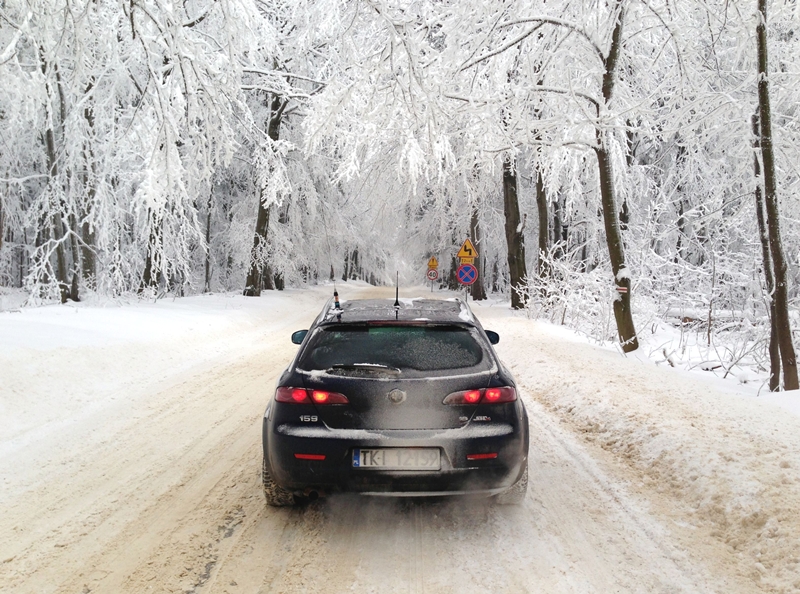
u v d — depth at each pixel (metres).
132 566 3.06
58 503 3.94
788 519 3.26
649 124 11.28
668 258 13.98
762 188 8.19
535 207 24.98
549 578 2.92
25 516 3.72
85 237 15.48
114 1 10.62
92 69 10.69
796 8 8.87
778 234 7.66
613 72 10.05
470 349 3.72
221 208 26.34
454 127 12.60
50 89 8.04
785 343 7.67
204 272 26.59
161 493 4.11
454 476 3.36
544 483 4.28
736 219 11.68
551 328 14.14
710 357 11.16
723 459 4.16
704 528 3.48
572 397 6.70
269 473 3.70
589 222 19.05
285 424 3.46
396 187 21.42
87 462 4.80
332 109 9.07
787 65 10.00
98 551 3.24
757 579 2.88
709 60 10.61
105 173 13.74
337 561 3.11
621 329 10.59
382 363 3.55
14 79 7.79
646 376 7.54
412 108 7.37
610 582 2.88
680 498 3.95
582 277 13.94
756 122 8.23
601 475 4.44
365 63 8.34
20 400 6.32
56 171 14.85
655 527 3.51
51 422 6.01
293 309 22.33
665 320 14.85
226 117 8.42
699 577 2.92
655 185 17.12
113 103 13.91
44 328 9.34
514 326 14.36
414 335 3.77
